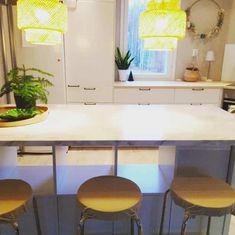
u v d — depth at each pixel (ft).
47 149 10.49
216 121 5.30
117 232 5.65
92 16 10.09
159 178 6.00
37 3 4.07
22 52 9.86
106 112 5.93
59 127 4.71
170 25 4.48
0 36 9.21
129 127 4.80
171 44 4.94
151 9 4.56
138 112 6.00
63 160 6.04
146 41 5.08
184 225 4.19
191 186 4.47
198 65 13.34
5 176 5.57
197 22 12.80
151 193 5.46
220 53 13.24
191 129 4.74
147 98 11.36
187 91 11.45
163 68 13.44
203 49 13.16
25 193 4.18
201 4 12.59
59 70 10.21
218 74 13.47
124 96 11.21
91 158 10.07
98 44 10.39
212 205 3.96
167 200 5.46
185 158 5.37
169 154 5.73
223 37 13.05
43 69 10.13
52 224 5.46
